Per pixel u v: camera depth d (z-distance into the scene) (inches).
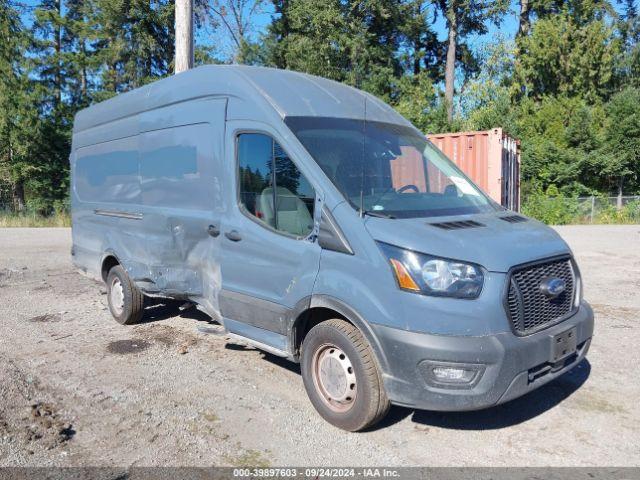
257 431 161.9
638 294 329.4
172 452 150.7
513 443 154.5
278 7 1473.9
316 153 171.9
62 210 1251.8
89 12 1437.0
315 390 167.9
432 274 143.2
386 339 145.9
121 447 153.6
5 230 863.1
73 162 321.1
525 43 1508.4
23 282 389.1
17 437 158.7
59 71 1379.2
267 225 179.8
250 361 219.0
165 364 216.4
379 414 154.2
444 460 146.1
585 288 347.9
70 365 215.8
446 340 140.0
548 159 1259.2
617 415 169.9
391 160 187.2
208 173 204.5
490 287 143.0
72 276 412.5
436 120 1315.2
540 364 149.3
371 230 152.8
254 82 193.0
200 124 209.3
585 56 1433.3
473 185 201.2
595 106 1370.6
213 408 177.2
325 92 203.8
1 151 1338.6
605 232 778.8
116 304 277.1
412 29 1457.9
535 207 1065.5
